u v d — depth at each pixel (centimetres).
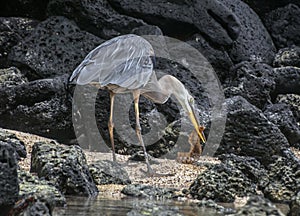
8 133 1812
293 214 1151
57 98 2130
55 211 1122
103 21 2488
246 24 2769
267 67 2483
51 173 1348
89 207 1184
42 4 2675
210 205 1252
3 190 966
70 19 2495
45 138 2047
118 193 1392
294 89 2580
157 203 1266
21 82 2258
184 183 1555
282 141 1975
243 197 1396
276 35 2944
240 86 2409
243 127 2002
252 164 1556
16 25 2528
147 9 2541
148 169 1656
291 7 2978
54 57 2353
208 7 2616
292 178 1382
